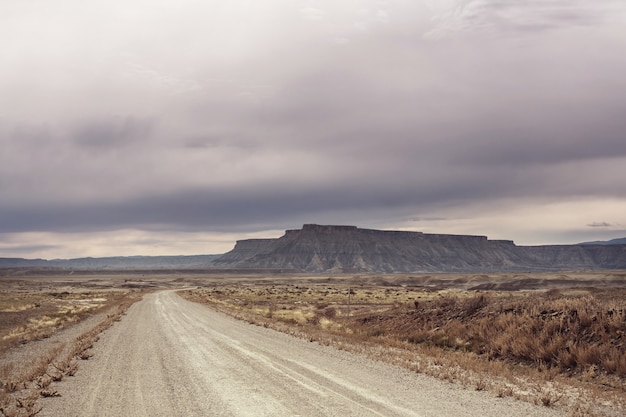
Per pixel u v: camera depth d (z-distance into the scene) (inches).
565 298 792.9
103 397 442.3
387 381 504.4
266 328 1128.8
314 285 7066.9
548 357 622.8
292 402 414.0
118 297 3307.1
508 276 5659.5
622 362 523.2
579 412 385.1
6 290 5054.1
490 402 414.0
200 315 1549.0
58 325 1282.0
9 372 576.1
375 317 1251.8
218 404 411.5
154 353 722.2
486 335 786.2
